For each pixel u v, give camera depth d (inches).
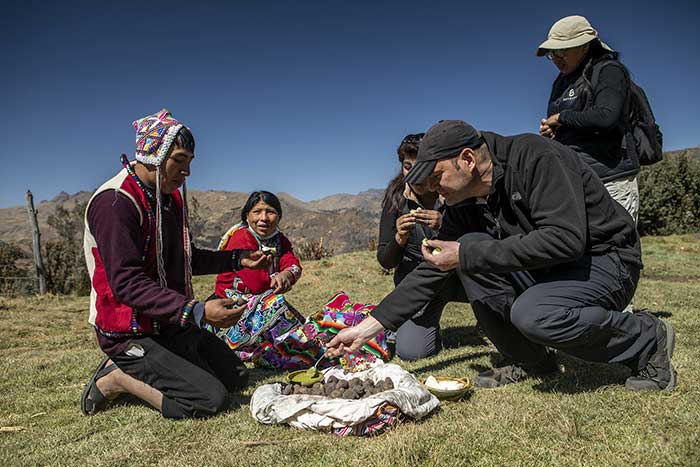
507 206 100.3
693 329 163.6
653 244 496.4
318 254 601.9
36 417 117.7
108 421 109.5
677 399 97.7
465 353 153.3
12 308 311.9
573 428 88.2
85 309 310.2
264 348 153.9
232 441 95.0
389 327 106.2
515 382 119.5
